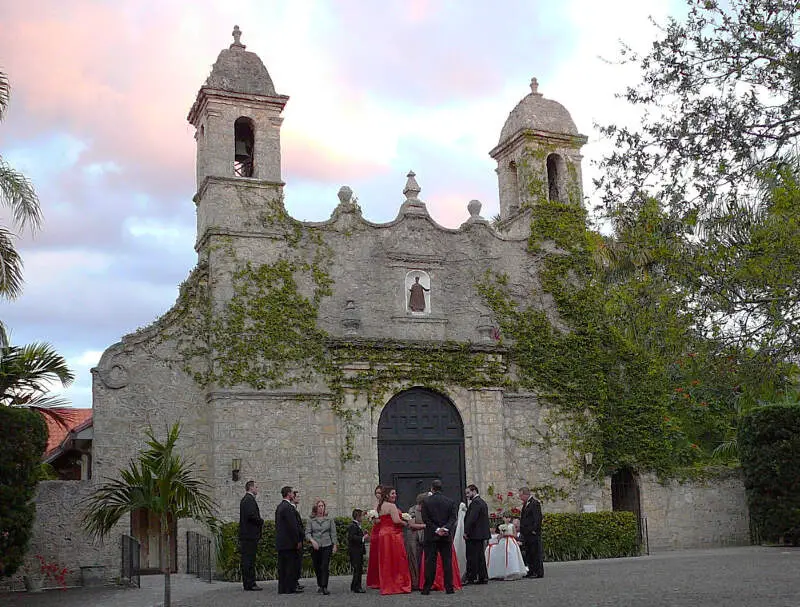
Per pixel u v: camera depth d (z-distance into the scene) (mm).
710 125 14398
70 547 22922
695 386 17969
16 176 18375
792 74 13578
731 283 15062
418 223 28453
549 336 28750
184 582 20969
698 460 34875
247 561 18375
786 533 26531
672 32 14453
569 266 29656
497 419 27484
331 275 27078
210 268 25906
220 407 24875
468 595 15359
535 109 30797
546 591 15359
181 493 14391
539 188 30109
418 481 26453
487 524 17688
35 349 22188
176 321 25625
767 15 13727
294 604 15016
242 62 27641
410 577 17031
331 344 26188
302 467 25297
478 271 28766
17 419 19234
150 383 24984
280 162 27453
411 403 26969
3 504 18719
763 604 11992
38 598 18672
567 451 28172
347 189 27953
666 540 28281
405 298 27719
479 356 27672
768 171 14102
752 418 27766
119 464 24172
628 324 17438
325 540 17188
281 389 25625
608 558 25094
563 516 25328
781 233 14719
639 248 16016
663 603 12633
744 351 15781
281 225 26844
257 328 25812
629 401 29031
